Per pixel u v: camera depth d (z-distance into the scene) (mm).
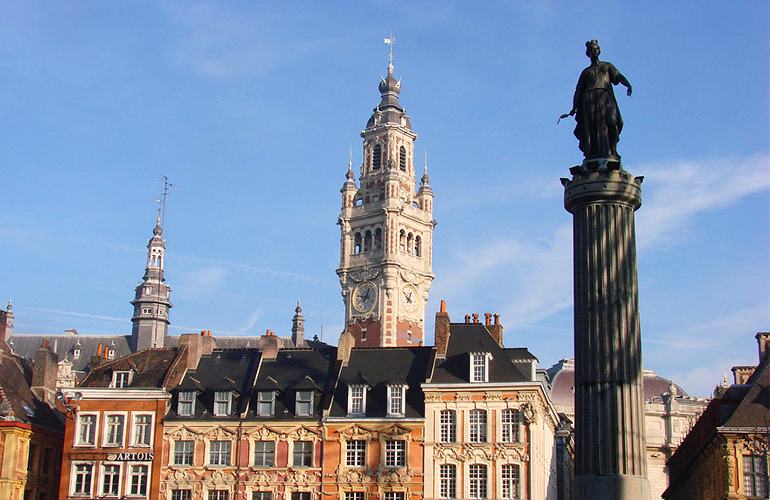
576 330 36344
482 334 78625
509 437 72688
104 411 78250
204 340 83625
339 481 73812
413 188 146750
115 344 156375
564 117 38844
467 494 72188
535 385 72812
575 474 35500
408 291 140250
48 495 82062
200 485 75500
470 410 73688
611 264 36031
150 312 162500
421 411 74875
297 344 161875
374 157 146250
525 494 71312
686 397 131125
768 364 64562
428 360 77750
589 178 36656
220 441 76375
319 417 75500
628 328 35688
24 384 86000
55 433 83500
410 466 73312
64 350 152750
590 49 39000
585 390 35438
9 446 77188
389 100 148625
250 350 82500
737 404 65938
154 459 76625
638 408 35188
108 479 77062
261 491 74750
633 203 36938
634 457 34656
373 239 141375
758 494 60125
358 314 138875
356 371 78750
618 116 38000
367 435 74375
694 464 77438
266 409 77000
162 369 80750
